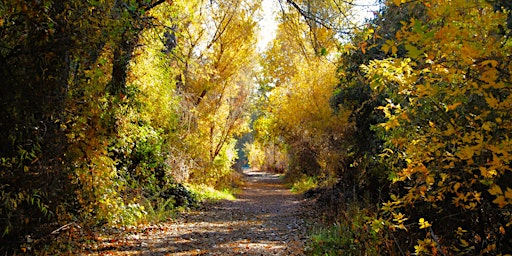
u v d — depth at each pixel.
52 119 4.64
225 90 20.97
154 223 10.40
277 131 23.30
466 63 3.28
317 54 5.86
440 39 3.08
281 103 21.56
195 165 17.66
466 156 3.36
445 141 3.95
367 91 10.52
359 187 10.82
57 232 5.49
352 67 10.71
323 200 13.45
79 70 5.23
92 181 6.16
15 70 4.20
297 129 19.91
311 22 5.86
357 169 11.52
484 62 2.93
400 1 3.16
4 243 4.35
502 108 3.14
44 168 4.58
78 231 7.15
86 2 4.67
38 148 4.33
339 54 11.52
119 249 7.45
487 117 3.69
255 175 42.47
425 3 3.17
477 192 4.25
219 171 21.48
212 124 21.02
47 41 4.30
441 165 4.09
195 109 17.17
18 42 4.18
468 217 4.83
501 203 2.89
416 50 2.82
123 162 10.71
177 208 13.13
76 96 5.34
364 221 7.23
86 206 6.27
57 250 5.80
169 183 13.94
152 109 12.03
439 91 3.73
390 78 4.25
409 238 5.79
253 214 13.31
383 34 6.09
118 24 5.27
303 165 20.70
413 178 5.47
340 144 13.39
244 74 22.80
